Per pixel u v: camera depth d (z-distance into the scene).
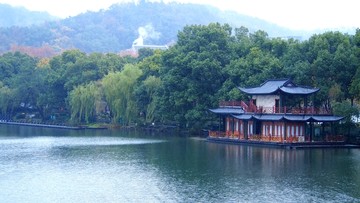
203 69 151.88
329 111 129.62
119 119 191.12
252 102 136.38
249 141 128.88
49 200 69.06
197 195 70.81
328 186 75.44
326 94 130.12
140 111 183.00
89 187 76.69
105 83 190.12
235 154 110.06
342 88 133.00
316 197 69.00
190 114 153.75
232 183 78.19
